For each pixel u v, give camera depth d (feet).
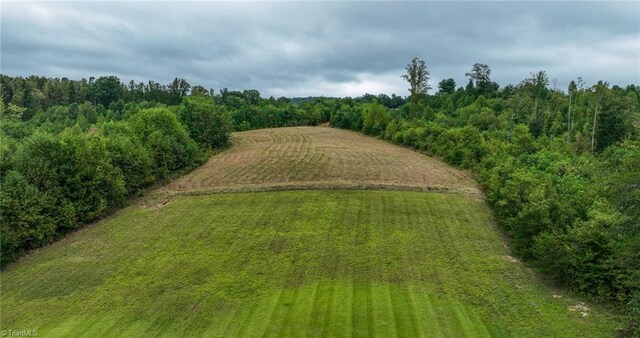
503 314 64.54
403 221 105.70
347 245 92.43
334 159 178.70
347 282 76.59
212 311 68.59
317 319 64.80
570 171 116.47
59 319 68.03
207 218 111.24
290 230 101.35
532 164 133.08
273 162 173.78
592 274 67.67
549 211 82.99
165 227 106.63
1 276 84.43
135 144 141.59
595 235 68.28
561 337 58.13
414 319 63.82
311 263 84.58
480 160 166.40
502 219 100.68
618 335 58.23
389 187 133.49
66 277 82.58
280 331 61.98
